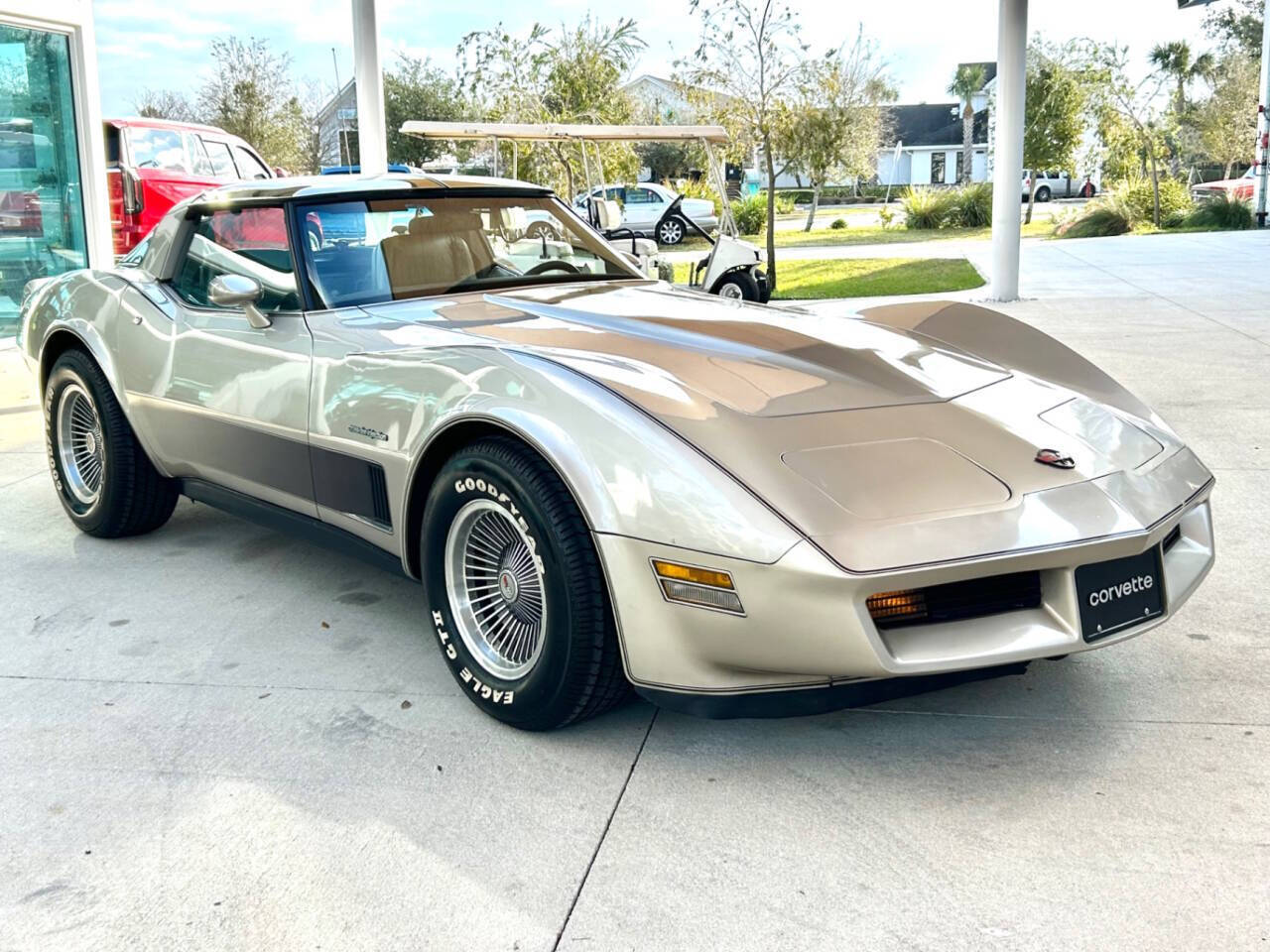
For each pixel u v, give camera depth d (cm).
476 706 266
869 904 191
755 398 245
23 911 194
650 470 221
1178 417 554
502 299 326
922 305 338
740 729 257
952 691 274
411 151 3306
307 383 304
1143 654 292
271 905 194
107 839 215
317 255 328
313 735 257
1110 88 2877
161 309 369
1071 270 1403
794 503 212
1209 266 1388
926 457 231
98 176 950
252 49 3262
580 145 1253
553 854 208
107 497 392
